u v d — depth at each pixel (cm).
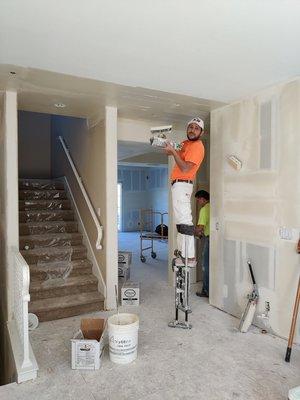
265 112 302
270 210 297
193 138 299
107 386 218
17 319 281
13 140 315
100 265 388
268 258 299
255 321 314
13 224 317
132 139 425
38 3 165
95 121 401
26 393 211
